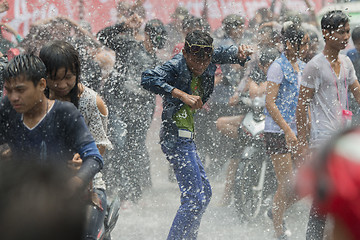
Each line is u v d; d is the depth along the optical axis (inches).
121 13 475.5
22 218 53.1
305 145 278.4
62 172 57.4
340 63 271.0
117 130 373.7
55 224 53.6
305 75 268.8
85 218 57.9
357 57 371.9
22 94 160.7
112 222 206.5
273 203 291.3
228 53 244.7
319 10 524.1
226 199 361.7
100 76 370.3
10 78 160.1
